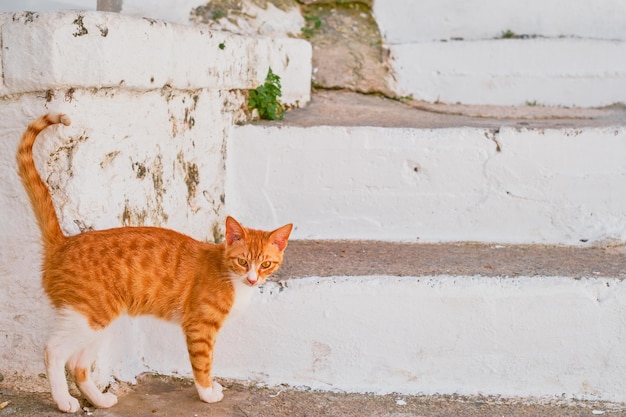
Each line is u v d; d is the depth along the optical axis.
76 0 5.81
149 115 4.33
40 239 3.83
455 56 6.79
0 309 3.94
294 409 3.87
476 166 5.05
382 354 4.13
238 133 5.22
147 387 4.04
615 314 4.01
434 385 4.12
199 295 3.70
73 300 3.49
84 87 3.77
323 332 4.13
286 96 5.94
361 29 7.21
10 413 3.65
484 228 5.09
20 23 3.63
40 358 3.93
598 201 5.00
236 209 5.27
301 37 6.98
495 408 3.91
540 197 5.02
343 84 6.71
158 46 4.24
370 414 3.83
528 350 4.07
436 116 6.04
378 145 5.10
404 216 5.14
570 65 6.68
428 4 7.22
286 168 5.19
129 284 3.58
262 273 3.76
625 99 6.59
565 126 5.19
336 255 4.67
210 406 3.84
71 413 3.65
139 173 4.27
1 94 3.72
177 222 4.68
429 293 4.07
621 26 7.08
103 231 3.64
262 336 4.15
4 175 3.83
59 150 3.76
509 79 6.73
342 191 5.17
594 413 3.86
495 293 4.05
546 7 7.11
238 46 5.18
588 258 4.59
